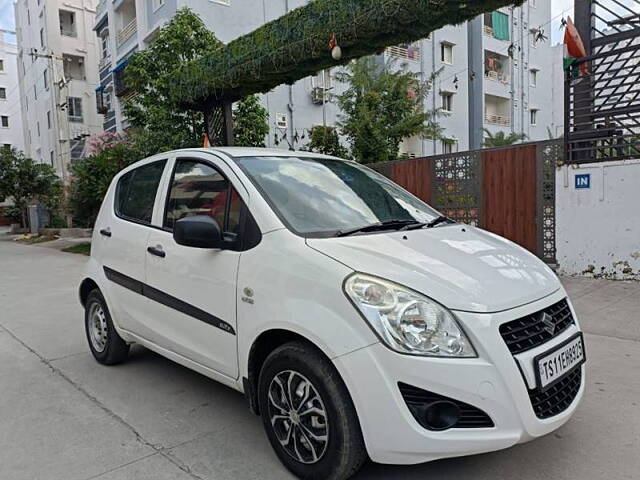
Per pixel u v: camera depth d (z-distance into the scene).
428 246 2.77
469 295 2.31
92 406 3.62
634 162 6.64
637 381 3.76
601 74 6.88
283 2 18.73
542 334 2.43
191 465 2.79
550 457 2.76
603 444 2.88
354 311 2.28
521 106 27.16
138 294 3.79
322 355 2.43
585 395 3.54
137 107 12.89
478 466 2.68
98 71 28.31
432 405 2.16
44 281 9.70
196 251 3.19
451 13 6.39
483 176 8.24
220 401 3.66
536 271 2.80
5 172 24.08
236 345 2.88
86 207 14.67
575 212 7.23
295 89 19.55
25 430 3.27
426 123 19.69
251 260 2.79
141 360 4.61
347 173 3.72
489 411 2.16
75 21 28.11
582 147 7.14
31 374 4.33
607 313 5.46
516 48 26.62
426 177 8.99
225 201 3.15
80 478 2.68
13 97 47.75
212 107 10.90
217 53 9.55
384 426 2.20
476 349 2.19
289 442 2.64
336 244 2.62
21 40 34.91
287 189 3.13
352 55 7.86
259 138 13.48
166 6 16.77
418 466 2.69
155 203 3.79
